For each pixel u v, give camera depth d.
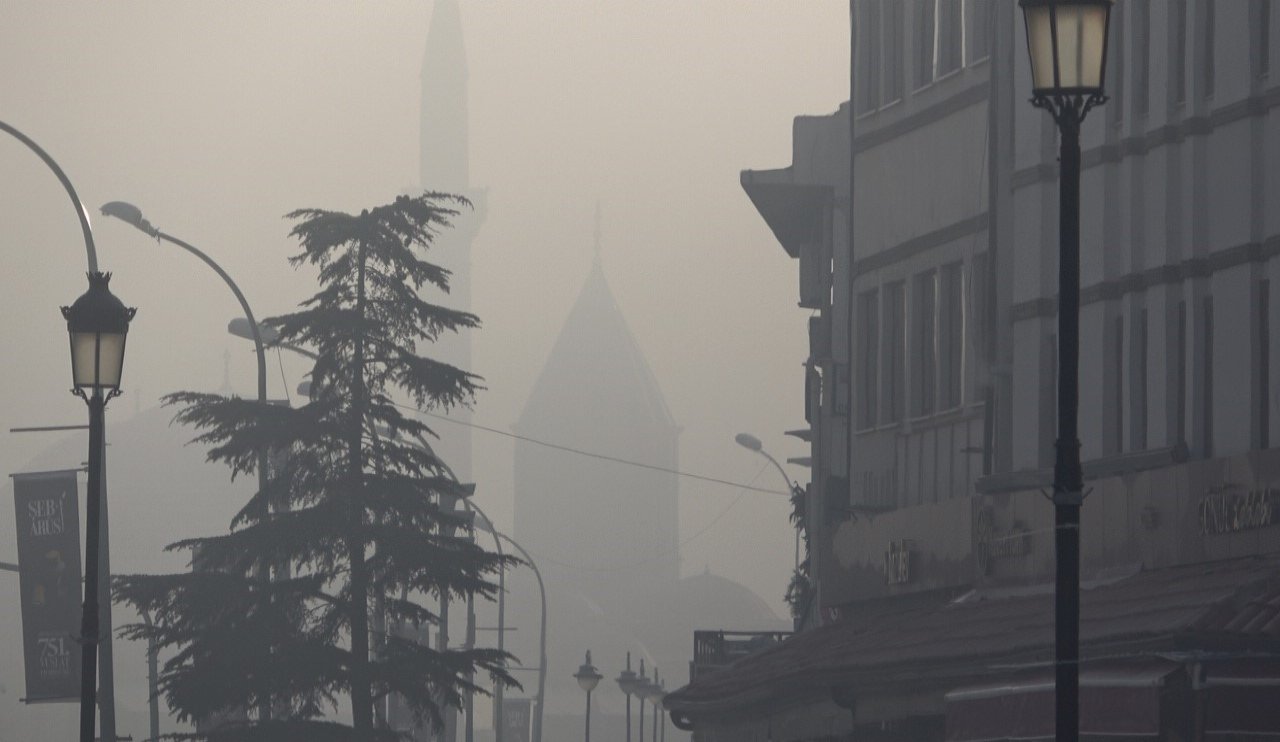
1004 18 100.88
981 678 79.88
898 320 117.50
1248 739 72.38
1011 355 99.50
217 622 117.81
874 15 121.00
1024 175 98.56
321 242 120.69
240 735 116.88
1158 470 85.75
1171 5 90.56
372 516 120.56
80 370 73.06
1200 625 67.81
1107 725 65.56
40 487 104.62
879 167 119.31
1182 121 89.75
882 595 111.62
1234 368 85.62
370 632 120.69
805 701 103.25
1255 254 85.19
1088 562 89.75
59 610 104.25
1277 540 77.94
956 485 110.31
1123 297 93.06
